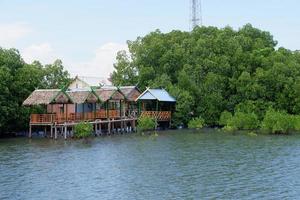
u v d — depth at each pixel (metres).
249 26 122.75
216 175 44.81
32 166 50.72
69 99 80.69
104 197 37.25
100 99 87.75
